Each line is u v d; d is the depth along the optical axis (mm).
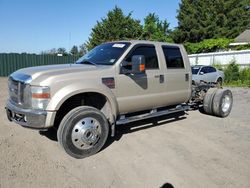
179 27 42000
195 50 32781
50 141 5172
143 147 4973
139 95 5391
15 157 4395
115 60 5066
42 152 4641
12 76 4852
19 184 3574
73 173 3930
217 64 19938
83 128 4402
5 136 5387
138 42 5480
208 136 5664
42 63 23125
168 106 6621
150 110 5949
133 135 5652
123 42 5523
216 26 39469
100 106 5090
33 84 4238
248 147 5039
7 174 3824
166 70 5941
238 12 40438
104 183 3662
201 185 3631
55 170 4000
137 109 5516
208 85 7914
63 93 4270
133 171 4016
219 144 5184
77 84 4422
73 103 4832
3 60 21344
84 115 4398
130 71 5145
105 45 5828
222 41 31078
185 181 3730
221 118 7348
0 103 8859
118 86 4996
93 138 4512
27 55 22359
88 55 5816
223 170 4070
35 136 5434
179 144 5152
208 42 31703
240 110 8570
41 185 3570
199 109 8383
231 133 5910
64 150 4375
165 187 3578
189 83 6613
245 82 17094
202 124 6641
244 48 28594
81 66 4941
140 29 38812
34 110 4238
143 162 4324
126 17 37875
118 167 4141
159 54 5855
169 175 3895
